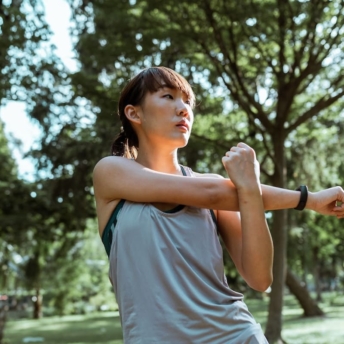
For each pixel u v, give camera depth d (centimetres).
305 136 1367
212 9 955
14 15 1024
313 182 1502
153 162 152
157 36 1002
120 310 137
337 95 1027
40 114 1245
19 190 1717
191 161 1221
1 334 1343
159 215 136
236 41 1027
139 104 151
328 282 5397
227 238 154
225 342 129
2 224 1684
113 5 1043
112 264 139
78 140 1412
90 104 1226
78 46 1140
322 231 2031
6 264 2678
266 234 137
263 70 1103
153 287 131
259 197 138
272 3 935
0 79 1059
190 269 133
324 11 960
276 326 1055
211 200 138
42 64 1066
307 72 1013
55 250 2602
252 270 138
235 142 1133
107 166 143
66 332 1933
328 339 1199
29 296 3981
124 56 1027
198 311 129
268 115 1193
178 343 128
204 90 1171
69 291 3150
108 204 144
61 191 1489
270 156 1070
